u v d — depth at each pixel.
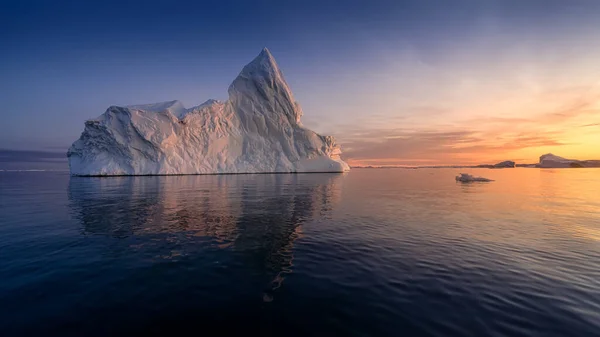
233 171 40.66
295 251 5.86
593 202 13.39
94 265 5.00
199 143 39.12
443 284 4.35
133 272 4.72
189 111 38.03
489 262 5.27
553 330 3.22
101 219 8.71
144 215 9.39
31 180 26.95
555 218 9.37
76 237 6.71
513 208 11.50
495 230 7.69
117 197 14.01
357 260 5.35
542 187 22.09
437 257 5.52
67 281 4.36
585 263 5.23
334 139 49.53
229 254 5.64
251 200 13.27
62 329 3.19
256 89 46.09
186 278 4.52
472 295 4.01
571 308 3.68
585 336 3.11
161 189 18.28
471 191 18.73
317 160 46.97
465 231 7.56
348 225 8.20
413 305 3.73
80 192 16.27
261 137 45.28
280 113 46.00
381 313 3.54
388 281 4.45
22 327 3.21
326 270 4.87
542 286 4.30
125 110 34.53
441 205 12.22
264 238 6.80
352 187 21.16
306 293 4.05
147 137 34.47
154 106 39.44
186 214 9.64
